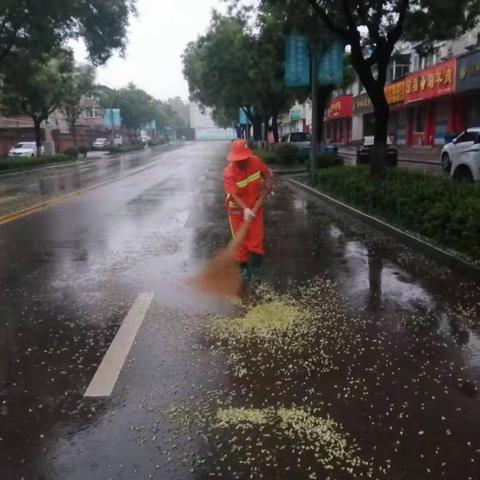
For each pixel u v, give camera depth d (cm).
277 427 320
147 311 521
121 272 671
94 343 447
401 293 575
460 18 1278
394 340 446
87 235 934
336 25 1236
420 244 784
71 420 330
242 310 520
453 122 3228
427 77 3191
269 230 980
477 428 317
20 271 689
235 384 373
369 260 731
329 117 5678
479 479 273
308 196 1536
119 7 2428
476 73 2586
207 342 445
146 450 299
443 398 352
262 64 2709
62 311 528
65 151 4403
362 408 340
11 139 5381
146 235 925
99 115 9031
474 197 801
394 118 4250
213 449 299
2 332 477
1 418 334
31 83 3534
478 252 659
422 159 2702
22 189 1881
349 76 2588
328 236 914
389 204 1017
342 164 2123
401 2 1204
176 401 351
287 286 603
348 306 532
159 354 423
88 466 286
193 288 595
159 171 2733
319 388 367
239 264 618
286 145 2736
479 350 425
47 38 2394
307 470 281
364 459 290
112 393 362
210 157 4481
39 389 370
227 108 4512
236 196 566
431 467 283
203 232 950
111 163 3797
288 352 423
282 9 1319
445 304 537
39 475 279
